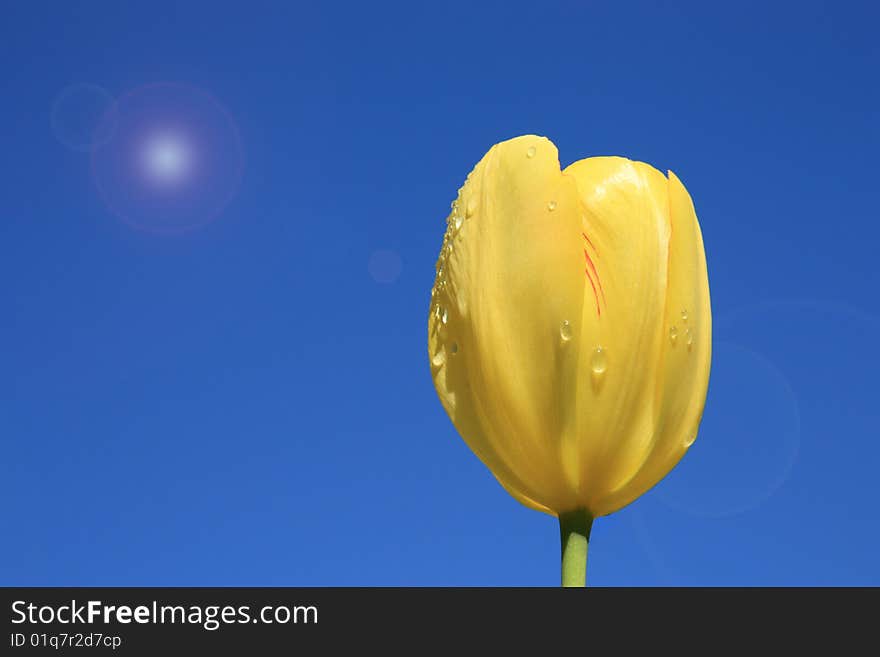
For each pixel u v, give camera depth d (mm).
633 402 521
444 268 541
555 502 527
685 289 522
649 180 529
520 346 521
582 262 520
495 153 531
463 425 533
